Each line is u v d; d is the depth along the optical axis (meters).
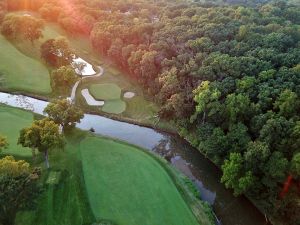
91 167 69.50
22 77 101.94
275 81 76.62
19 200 50.53
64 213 58.72
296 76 78.12
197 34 104.19
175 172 71.94
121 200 62.19
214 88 78.00
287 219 60.75
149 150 78.25
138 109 93.69
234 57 86.38
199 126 78.88
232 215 64.50
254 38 97.75
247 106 71.56
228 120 74.62
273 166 61.06
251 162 62.53
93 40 120.50
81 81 104.94
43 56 108.38
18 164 53.72
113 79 107.62
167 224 58.28
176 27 109.25
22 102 92.81
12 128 78.31
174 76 86.94
